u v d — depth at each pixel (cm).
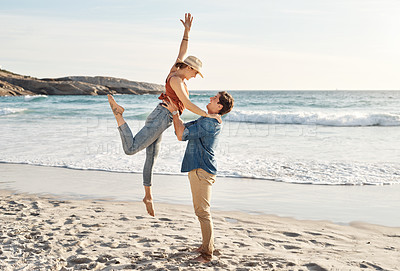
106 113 2698
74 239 400
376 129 1711
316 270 322
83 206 548
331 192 632
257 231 443
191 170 345
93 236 412
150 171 382
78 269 321
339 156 965
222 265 331
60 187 666
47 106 3525
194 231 435
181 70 360
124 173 782
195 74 362
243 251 372
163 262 337
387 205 554
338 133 1530
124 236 414
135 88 10775
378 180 709
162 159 924
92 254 357
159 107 360
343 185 681
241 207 548
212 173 345
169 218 490
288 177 740
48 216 493
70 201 577
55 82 8812
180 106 363
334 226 463
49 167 840
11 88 8031
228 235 428
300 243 401
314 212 523
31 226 445
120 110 353
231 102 353
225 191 639
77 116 2452
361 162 880
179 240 402
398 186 668
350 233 436
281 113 2191
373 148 1106
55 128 1619
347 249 380
